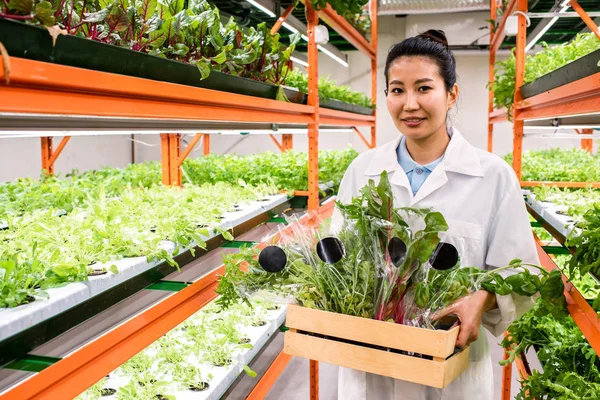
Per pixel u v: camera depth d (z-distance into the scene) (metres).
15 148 7.22
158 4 1.79
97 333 1.61
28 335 1.23
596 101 1.71
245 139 9.78
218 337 2.57
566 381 1.91
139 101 1.35
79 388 1.27
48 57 1.10
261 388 2.49
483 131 9.04
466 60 8.91
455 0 6.73
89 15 1.43
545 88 2.53
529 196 3.54
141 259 1.76
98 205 2.21
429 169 1.92
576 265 1.67
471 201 1.84
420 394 1.81
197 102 1.66
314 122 3.31
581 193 3.39
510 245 1.80
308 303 1.58
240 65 2.26
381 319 1.53
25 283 1.36
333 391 3.81
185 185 3.95
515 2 3.78
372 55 5.87
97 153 8.84
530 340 2.46
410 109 1.71
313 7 3.21
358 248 1.58
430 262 1.51
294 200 3.93
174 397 2.01
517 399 2.26
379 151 2.03
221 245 2.46
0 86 0.94
